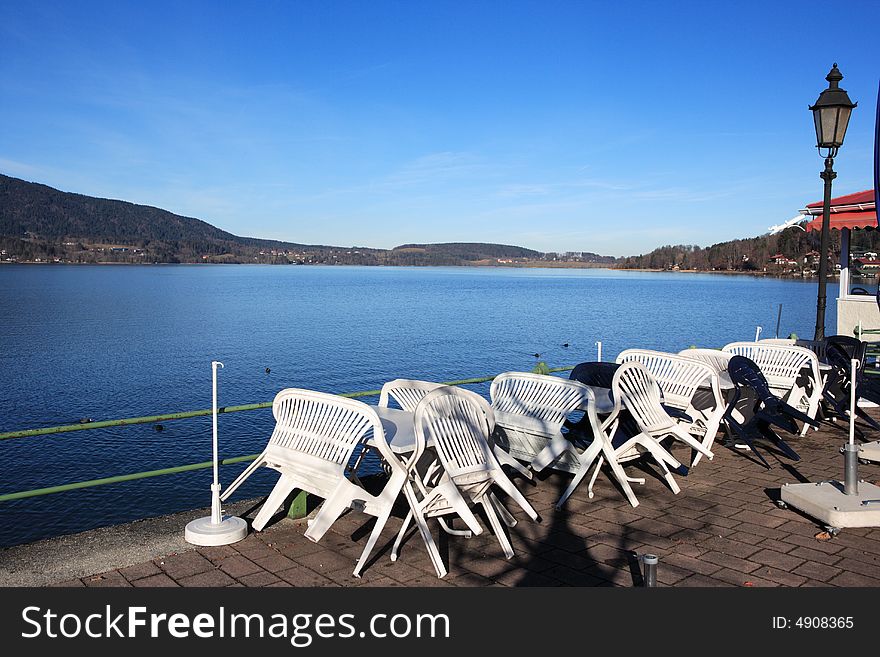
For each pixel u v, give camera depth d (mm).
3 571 4469
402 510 5719
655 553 4805
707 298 130500
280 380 40750
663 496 6078
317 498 5965
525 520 5488
